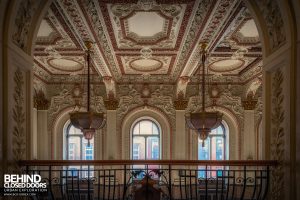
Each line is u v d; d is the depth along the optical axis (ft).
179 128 49.75
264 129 18.28
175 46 33.17
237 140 50.06
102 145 50.16
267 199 18.06
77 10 22.95
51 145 49.47
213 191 45.85
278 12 16.47
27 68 17.31
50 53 36.27
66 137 51.03
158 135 51.47
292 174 14.97
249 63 41.70
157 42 31.73
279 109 16.66
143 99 50.65
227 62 41.81
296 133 14.87
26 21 16.96
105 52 35.04
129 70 45.88
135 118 50.78
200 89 50.24
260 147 49.16
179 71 44.32
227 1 21.47
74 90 49.96
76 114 25.27
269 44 18.12
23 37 16.85
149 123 51.75
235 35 29.96
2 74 14.62
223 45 33.12
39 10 18.26
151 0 21.79
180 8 23.18
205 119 25.71
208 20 24.72
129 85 50.57
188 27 26.99
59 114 49.90
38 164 16.12
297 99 14.87
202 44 30.37
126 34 29.40
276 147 16.94
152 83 50.60
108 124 49.55
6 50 14.70
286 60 15.75
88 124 25.16
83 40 29.94
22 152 16.63
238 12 23.34
